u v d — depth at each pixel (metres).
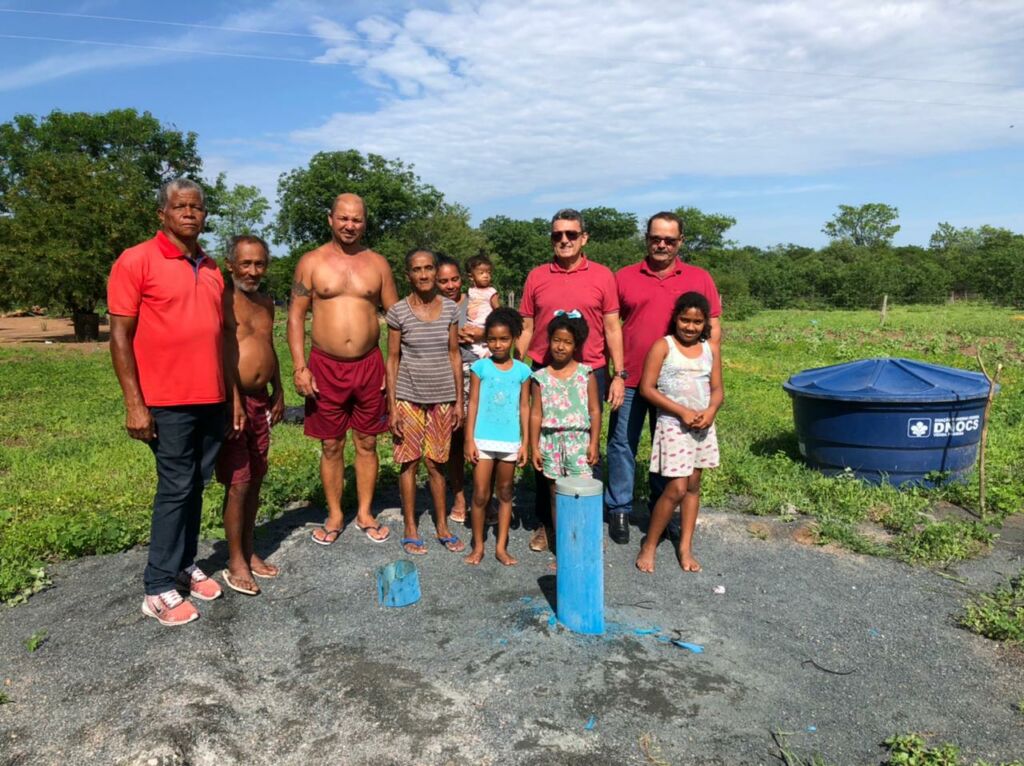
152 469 7.21
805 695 3.22
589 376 4.48
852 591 4.26
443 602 4.03
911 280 50.03
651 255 4.74
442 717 3.01
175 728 2.90
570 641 3.58
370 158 40.97
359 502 5.11
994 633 3.73
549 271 4.85
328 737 2.92
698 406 4.36
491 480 4.54
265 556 4.70
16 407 11.21
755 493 5.91
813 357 18.50
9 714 3.09
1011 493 5.82
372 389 4.80
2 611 4.07
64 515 5.60
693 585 4.29
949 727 3.03
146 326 3.55
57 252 24.70
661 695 3.17
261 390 4.26
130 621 3.84
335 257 4.64
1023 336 22.52
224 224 43.34
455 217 40.88
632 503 5.74
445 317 4.75
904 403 5.79
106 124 34.47
